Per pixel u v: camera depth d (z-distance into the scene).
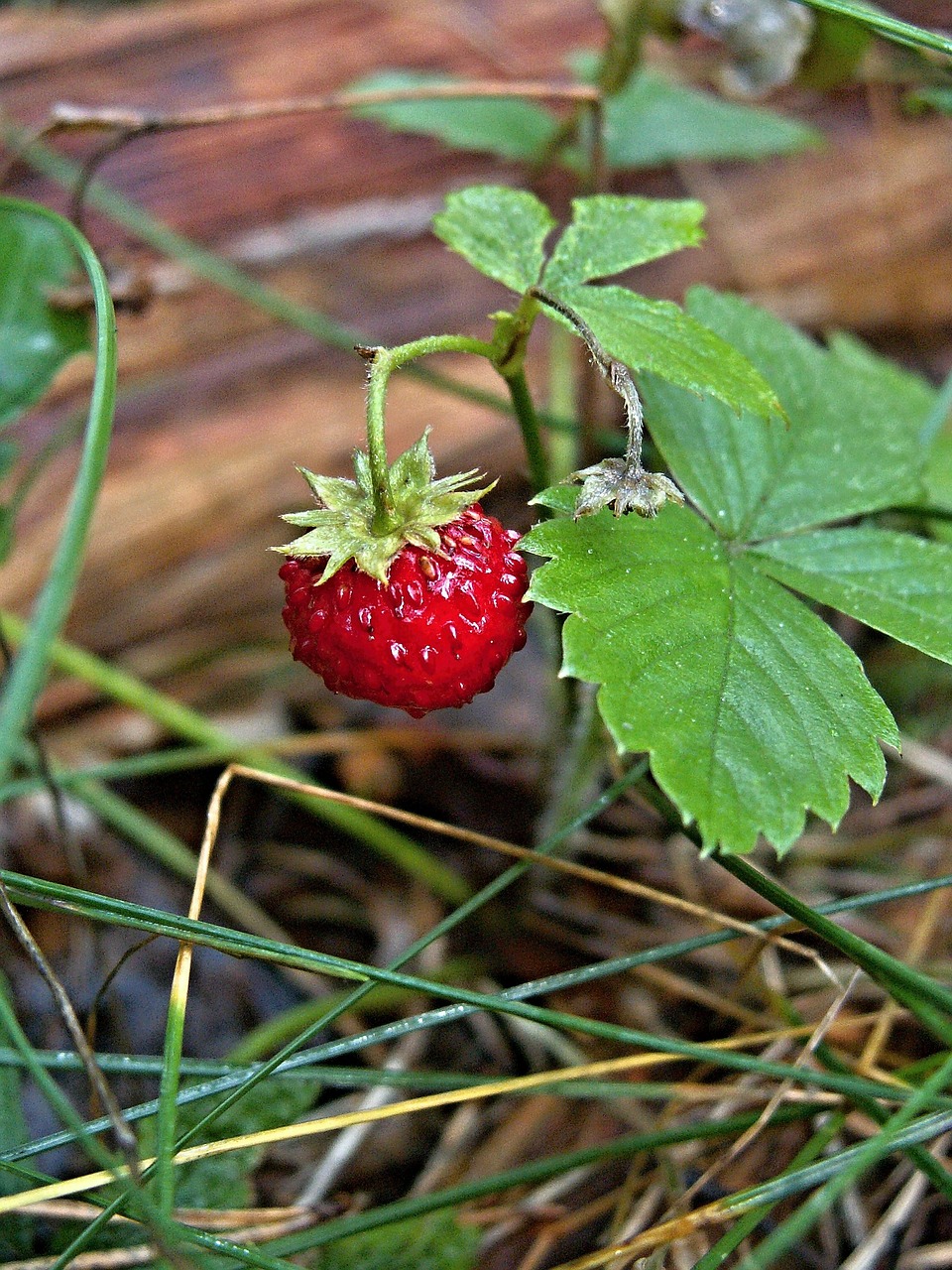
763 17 0.17
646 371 0.13
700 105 0.20
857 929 0.16
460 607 0.12
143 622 0.18
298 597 0.12
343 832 0.17
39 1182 0.12
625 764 0.14
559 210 0.20
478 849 0.17
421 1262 0.13
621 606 0.12
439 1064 0.15
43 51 0.20
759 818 0.11
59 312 0.16
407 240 0.20
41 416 0.18
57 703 0.18
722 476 0.13
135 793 0.18
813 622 0.12
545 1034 0.15
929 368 0.22
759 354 0.14
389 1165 0.15
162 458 0.18
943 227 0.22
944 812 0.17
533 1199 0.14
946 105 0.15
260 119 0.20
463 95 0.16
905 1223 0.14
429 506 0.12
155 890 0.17
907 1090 0.12
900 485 0.13
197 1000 0.16
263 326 0.19
